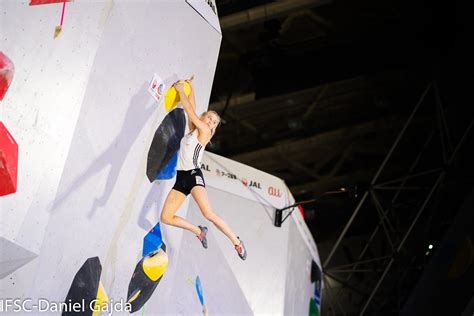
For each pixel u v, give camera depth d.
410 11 17.48
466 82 16.92
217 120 6.89
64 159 5.25
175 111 6.93
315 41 16.92
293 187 21.86
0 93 4.68
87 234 5.86
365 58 16.19
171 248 7.40
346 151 20.58
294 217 12.33
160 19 6.32
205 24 7.22
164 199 7.13
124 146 6.18
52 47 5.07
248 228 11.08
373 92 19.38
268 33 15.75
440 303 12.95
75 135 5.46
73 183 5.52
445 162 16.14
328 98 19.58
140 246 6.81
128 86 6.04
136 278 6.86
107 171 5.98
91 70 5.50
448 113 17.77
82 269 5.89
